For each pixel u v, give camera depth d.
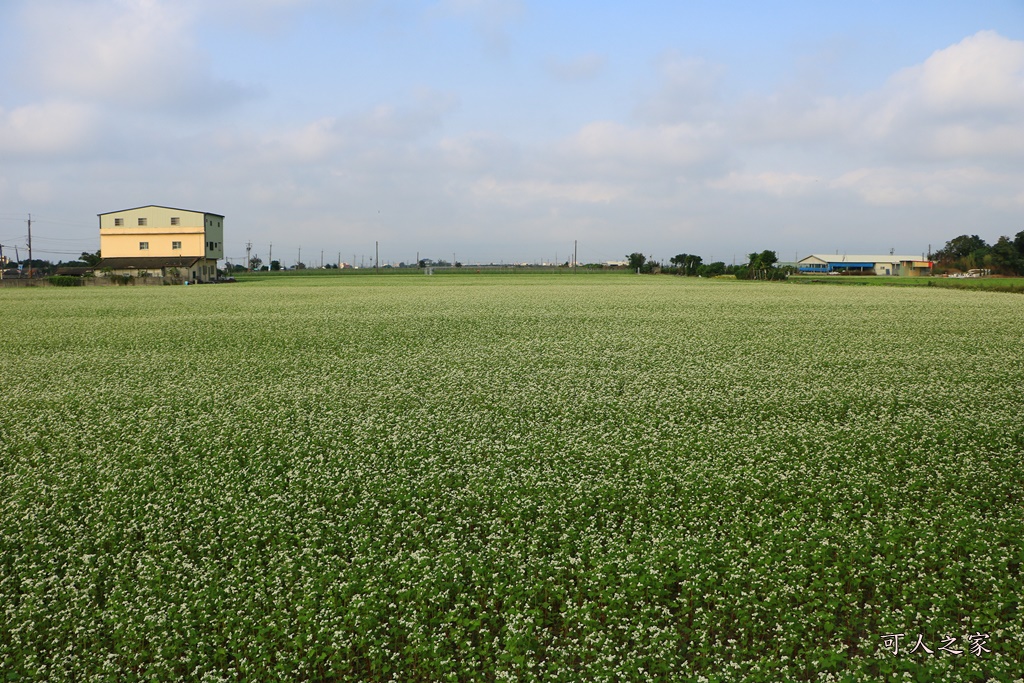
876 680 6.57
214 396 18.05
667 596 8.12
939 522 9.59
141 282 83.88
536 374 20.97
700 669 6.90
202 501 10.68
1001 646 6.95
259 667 6.98
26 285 78.31
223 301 50.97
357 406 16.89
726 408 16.34
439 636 7.27
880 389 18.30
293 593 8.16
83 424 15.40
